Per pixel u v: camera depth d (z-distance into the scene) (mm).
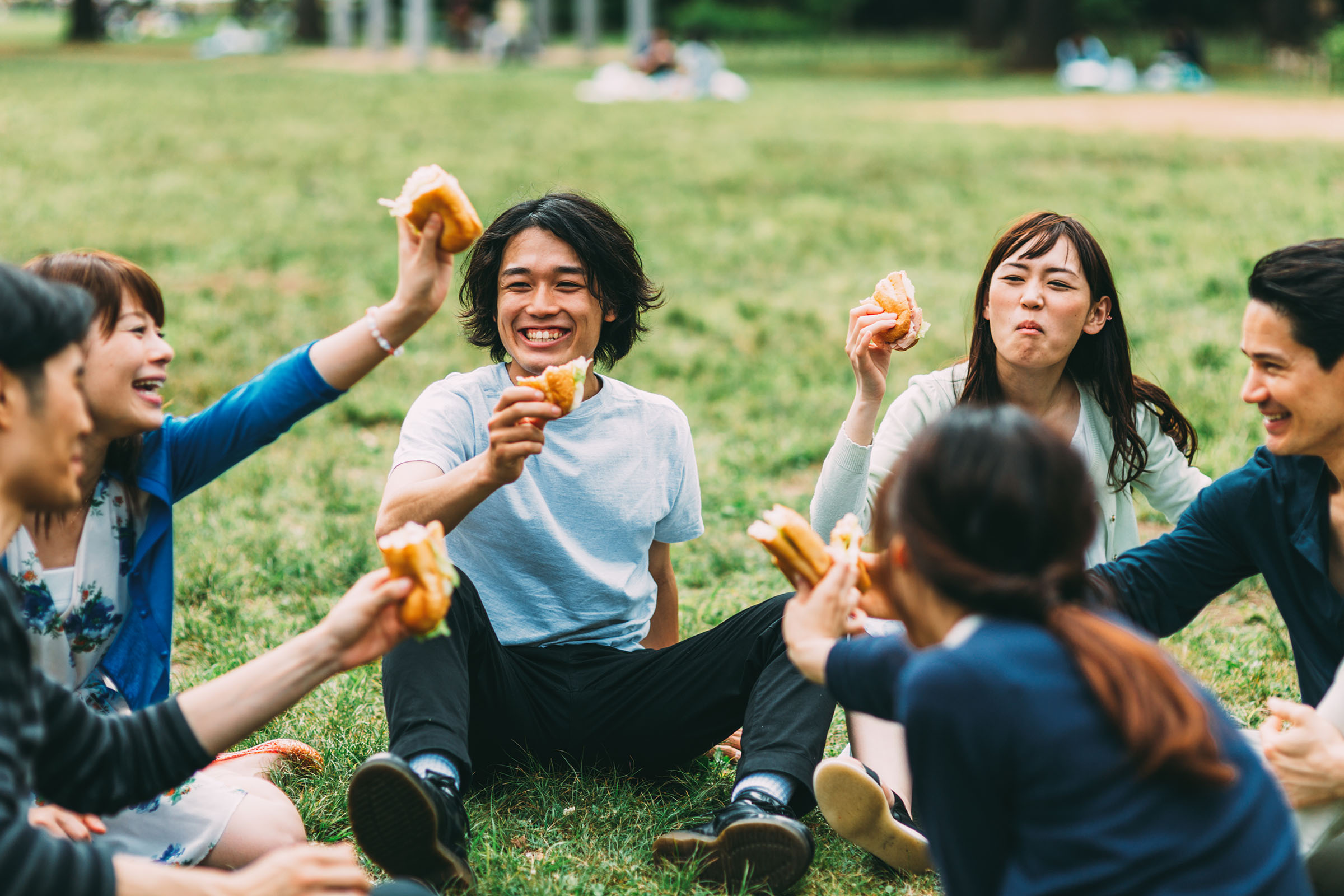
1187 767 1581
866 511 3113
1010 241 2973
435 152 16281
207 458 2455
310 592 4230
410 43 41406
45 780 1920
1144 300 8305
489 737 2854
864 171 15039
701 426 6109
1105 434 3064
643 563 3020
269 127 18547
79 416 1856
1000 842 1689
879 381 2861
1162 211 11766
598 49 43500
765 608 2787
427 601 1987
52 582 2312
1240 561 2537
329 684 3492
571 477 2885
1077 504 1678
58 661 2344
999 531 1661
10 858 1658
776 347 7645
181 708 1968
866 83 30156
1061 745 1608
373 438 5895
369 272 9508
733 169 15234
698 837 2488
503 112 21594
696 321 8133
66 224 10797
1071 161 15453
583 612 2918
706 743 2854
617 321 3027
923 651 1835
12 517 1840
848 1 47188
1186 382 6332
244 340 7430
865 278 9656
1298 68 30344
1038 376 3027
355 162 15211
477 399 2910
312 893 1826
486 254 2910
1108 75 28578
